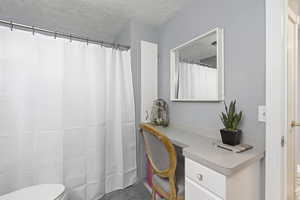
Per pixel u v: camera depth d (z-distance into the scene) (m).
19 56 1.29
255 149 1.03
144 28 2.01
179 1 1.59
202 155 0.90
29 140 1.33
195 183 0.93
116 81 1.77
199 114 1.50
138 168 1.94
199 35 1.48
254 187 0.92
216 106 1.32
